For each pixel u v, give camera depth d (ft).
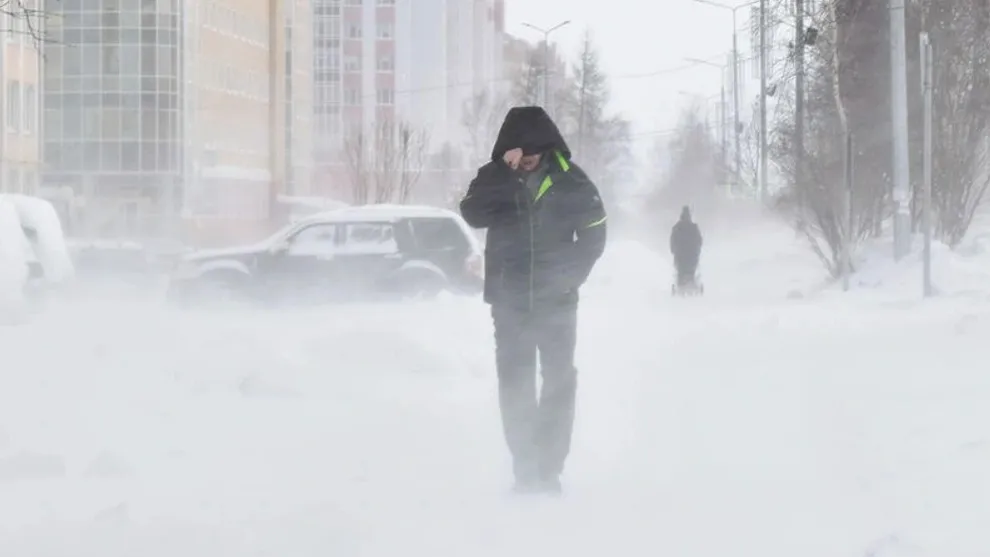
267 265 104.42
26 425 42.93
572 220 31.99
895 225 128.26
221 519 29.04
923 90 107.24
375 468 35.14
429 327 74.02
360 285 104.22
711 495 30.96
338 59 573.33
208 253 105.50
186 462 36.47
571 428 32.07
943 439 37.06
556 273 31.83
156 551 26.22
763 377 52.70
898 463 33.78
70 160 346.95
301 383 50.19
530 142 31.76
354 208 106.52
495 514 29.30
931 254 123.13
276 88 419.54
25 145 280.51
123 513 29.58
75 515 29.91
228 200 384.27
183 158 352.69
